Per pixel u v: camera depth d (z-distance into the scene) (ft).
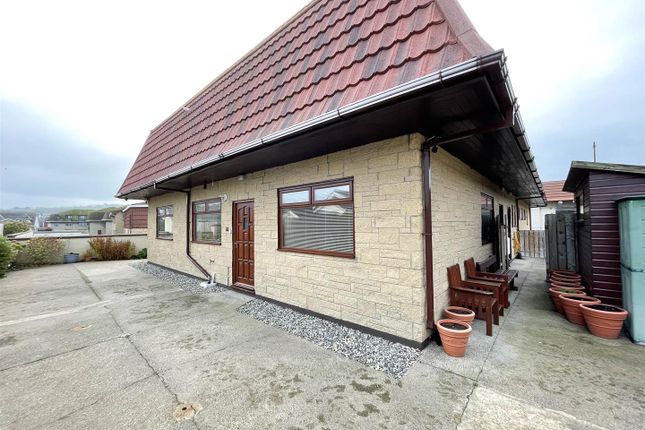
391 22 10.73
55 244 41.60
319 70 13.15
